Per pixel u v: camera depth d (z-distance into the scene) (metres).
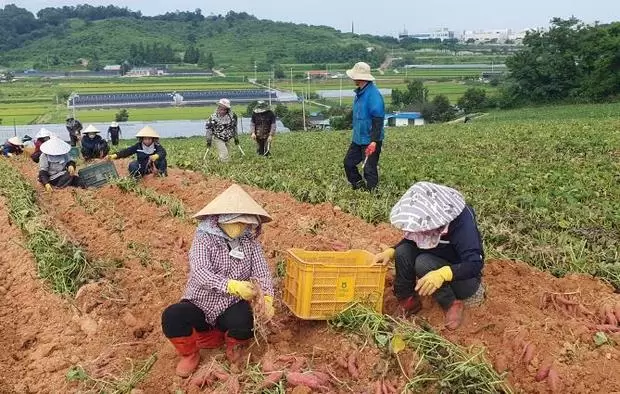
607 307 6.18
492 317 5.96
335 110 80.75
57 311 7.59
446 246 6.10
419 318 6.21
